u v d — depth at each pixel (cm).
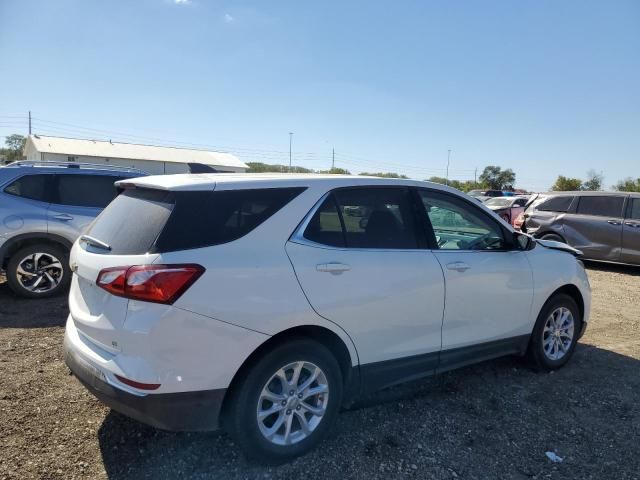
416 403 398
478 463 318
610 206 1105
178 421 275
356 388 340
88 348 292
